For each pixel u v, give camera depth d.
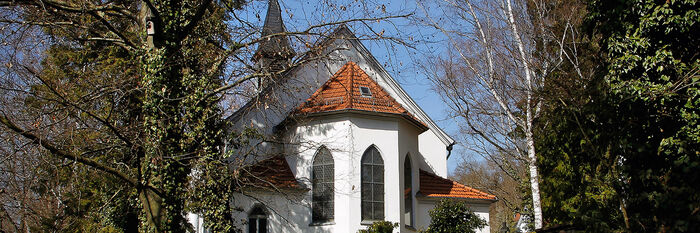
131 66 21.70
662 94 13.20
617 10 14.88
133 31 20.72
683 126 12.78
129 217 20.67
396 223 23.73
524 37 22.50
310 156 25.95
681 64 13.76
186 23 19.48
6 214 18.30
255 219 24.84
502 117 24.09
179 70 18.52
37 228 20.98
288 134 26.72
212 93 18.97
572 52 20.97
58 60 22.27
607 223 12.87
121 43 19.17
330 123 26.03
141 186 16.78
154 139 17.14
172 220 17.55
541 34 22.28
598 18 15.84
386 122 26.47
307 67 28.56
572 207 14.68
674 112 13.15
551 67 21.41
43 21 16.66
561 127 15.45
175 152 17.72
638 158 12.64
